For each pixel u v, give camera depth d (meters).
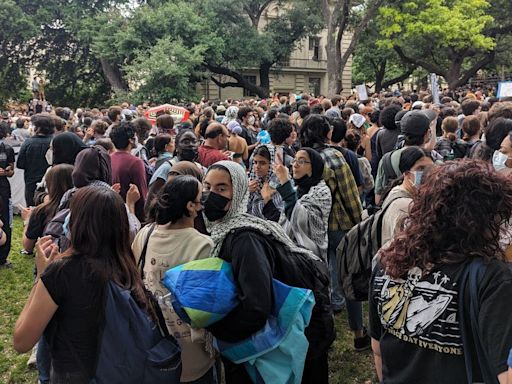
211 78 37.25
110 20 30.98
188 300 2.40
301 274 2.65
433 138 4.88
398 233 1.94
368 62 45.75
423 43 33.97
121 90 30.88
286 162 4.56
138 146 6.40
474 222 1.70
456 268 1.73
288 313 2.49
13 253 7.49
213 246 2.62
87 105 38.25
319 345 2.76
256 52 34.97
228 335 2.49
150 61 28.31
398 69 48.59
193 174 3.65
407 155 3.29
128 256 2.31
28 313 2.13
